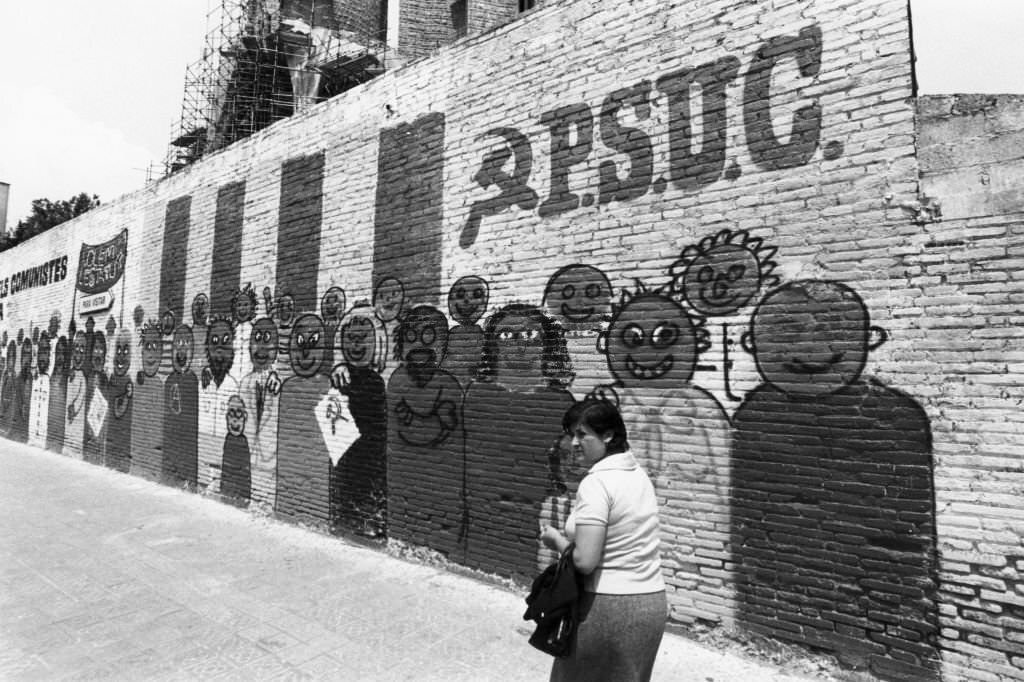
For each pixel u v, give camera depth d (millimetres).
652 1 4383
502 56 5242
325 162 6820
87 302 11398
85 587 4938
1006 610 2988
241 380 7723
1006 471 3025
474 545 5102
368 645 3914
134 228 10195
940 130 3299
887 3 3473
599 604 2223
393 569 5328
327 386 6543
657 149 4281
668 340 4133
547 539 2445
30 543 6141
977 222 3168
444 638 4004
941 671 3125
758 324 3787
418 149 5844
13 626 4238
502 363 5023
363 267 6266
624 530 2275
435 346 5531
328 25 11320
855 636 3373
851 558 3408
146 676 3559
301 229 7035
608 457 2428
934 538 3184
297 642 3965
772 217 3783
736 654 3729
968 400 3141
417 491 5574
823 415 3535
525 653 3791
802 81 3732
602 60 4613
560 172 4781
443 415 5414
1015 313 3051
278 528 6668
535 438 4758
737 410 3836
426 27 11727
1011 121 3119
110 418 10430
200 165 8773
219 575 5195
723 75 4031
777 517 3660
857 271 3482
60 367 12219
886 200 3416
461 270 5387
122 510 7496
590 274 4547
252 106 11406
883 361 3377
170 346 9062
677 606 3996
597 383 4449
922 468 3234
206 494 8164
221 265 8203
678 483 4035
